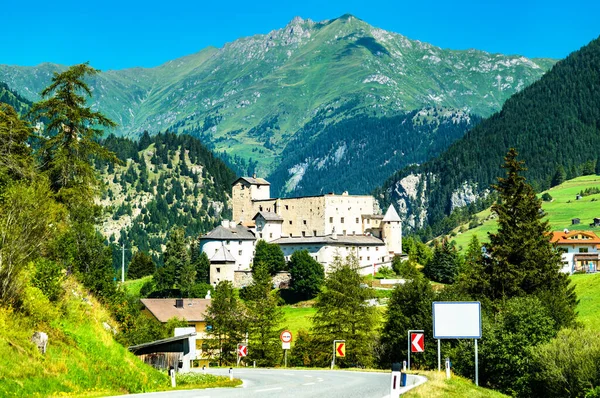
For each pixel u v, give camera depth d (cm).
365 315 11819
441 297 10538
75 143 8025
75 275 7706
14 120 8288
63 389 4281
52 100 8000
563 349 7431
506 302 9244
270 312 12525
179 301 15725
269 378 6588
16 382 4009
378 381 5844
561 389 7312
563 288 10969
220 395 4212
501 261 11050
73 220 9025
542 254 11081
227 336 12988
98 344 5491
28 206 5197
